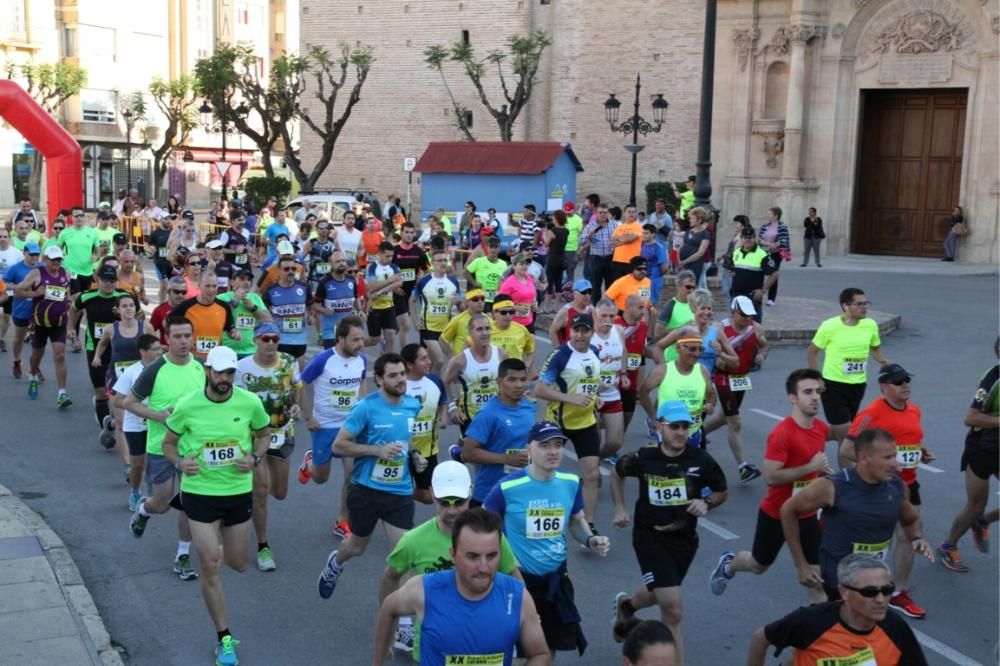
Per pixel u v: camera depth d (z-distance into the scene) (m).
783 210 34.47
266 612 7.70
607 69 41.84
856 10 33.38
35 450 11.84
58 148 28.59
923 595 8.09
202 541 6.84
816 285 26.61
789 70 34.44
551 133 43.47
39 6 56.38
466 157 35.03
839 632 4.84
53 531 9.16
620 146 41.84
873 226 34.75
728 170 35.91
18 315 14.91
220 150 66.88
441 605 4.66
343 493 9.21
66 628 7.16
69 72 53.75
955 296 24.47
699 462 6.65
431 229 24.70
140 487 10.49
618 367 9.80
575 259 24.47
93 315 11.95
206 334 11.32
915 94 33.56
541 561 6.15
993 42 31.27
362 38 47.94
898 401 7.93
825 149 34.25
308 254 20.77
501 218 34.22
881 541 6.37
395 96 47.62
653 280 19.23
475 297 11.57
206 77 45.31
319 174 45.12
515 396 7.52
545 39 42.03
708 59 19.92
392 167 48.00
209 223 34.25
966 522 8.46
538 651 4.73
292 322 13.14
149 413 8.16
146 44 62.31
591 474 8.95
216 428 6.92
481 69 43.22
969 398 14.74
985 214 31.98
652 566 6.63
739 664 6.92
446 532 5.84
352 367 8.93
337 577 7.54
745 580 8.41
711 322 10.80
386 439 7.30
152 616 7.59
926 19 32.41
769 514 7.20
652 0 40.59
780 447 7.07
